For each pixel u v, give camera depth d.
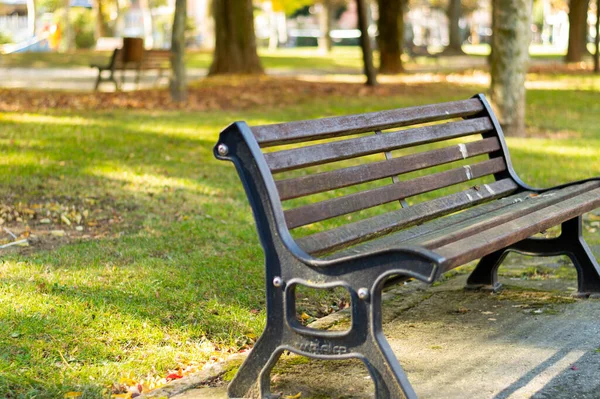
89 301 4.30
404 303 4.65
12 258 5.16
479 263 4.88
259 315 4.31
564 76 24.92
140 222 6.27
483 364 3.68
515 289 4.91
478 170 4.75
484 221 3.64
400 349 3.90
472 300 4.70
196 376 3.51
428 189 4.24
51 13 57.34
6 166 7.95
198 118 12.70
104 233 5.95
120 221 6.31
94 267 5.01
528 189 4.96
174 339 3.94
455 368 3.63
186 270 5.02
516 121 12.01
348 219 6.70
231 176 8.27
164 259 5.29
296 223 3.32
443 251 3.01
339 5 59.19
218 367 3.60
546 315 4.38
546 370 3.60
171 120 12.30
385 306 4.59
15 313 4.06
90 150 9.16
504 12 11.72
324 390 3.40
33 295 4.36
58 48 47.72
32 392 3.25
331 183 3.58
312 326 4.14
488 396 3.32
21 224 6.15
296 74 26.09
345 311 4.38
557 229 6.24
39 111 12.77
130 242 5.67
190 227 6.11
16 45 47.41
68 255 5.28
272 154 3.30
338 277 3.02
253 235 5.98
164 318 4.17
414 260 2.83
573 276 5.19
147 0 54.97
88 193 7.15
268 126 3.34
